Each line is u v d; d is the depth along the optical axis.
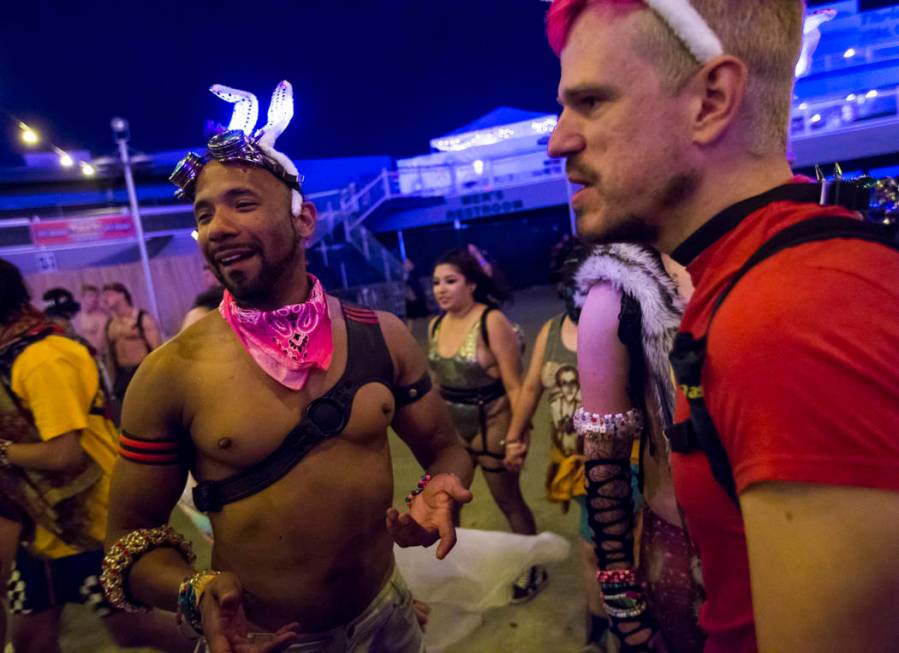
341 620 1.40
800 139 15.61
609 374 1.37
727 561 0.72
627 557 1.41
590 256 1.37
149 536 1.31
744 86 0.63
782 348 0.52
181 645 2.22
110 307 5.71
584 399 1.42
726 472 0.62
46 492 2.03
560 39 0.74
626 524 1.41
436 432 1.64
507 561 2.77
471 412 3.12
